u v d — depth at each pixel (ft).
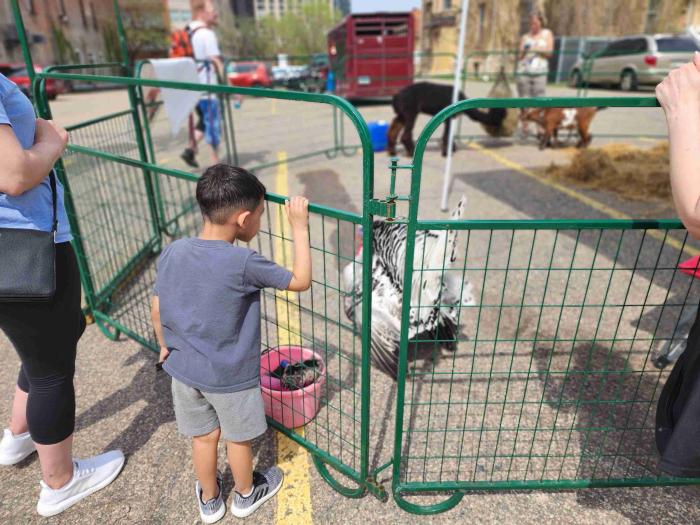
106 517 6.22
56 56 101.04
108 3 111.75
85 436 7.49
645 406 7.99
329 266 12.80
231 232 5.35
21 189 4.28
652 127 30.99
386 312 8.14
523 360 9.11
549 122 25.09
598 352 9.32
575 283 11.91
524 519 6.15
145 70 12.18
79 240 9.68
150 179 12.73
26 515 6.26
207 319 5.20
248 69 59.31
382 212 4.91
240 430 5.58
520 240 14.47
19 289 4.55
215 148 20.72
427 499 6.42
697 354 4.24
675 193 3.88
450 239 7.84
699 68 3.96
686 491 6.51
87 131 10.62
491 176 21.03
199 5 18.81
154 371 8.98
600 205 17.21
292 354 7.98
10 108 4.44
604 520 6.13
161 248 13.48
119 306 10.98
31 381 5.61
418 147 4.67
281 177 21.31
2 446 6.81
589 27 67.31
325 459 6.72
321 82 61.72
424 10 101.40
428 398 8.13
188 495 6.52
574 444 7.27
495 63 79.66
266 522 6.15
